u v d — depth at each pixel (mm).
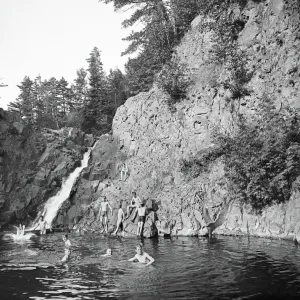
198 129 32406
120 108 41438
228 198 26609
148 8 44844
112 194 30531
